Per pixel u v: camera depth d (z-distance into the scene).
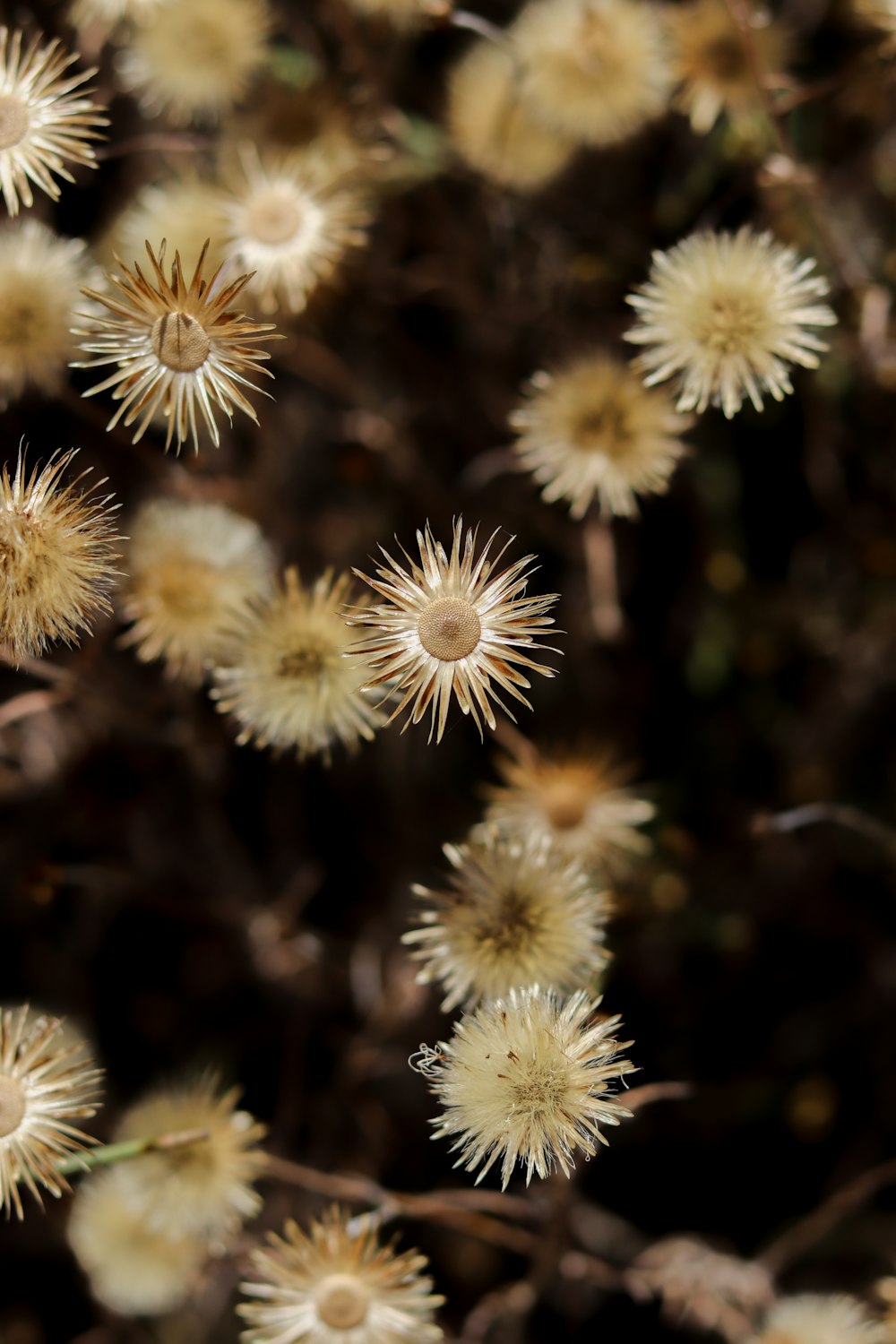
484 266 0.44
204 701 0.38
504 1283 0.43
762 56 0.35
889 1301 0.34
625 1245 0.41
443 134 0.38
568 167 0.38
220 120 0.37
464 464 0.46
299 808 0.45
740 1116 0.44
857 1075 0.44
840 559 0.45
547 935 0.31
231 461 0.41
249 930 0.42
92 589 0.30
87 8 0.35
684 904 0.41
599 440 0.33
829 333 0.38
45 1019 0.31
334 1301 0.31
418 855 0.43
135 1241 0.34
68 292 0.33
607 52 0.35
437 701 0.32
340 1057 0.44
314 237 0.33
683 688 0.45
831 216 0.38
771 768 0.45
